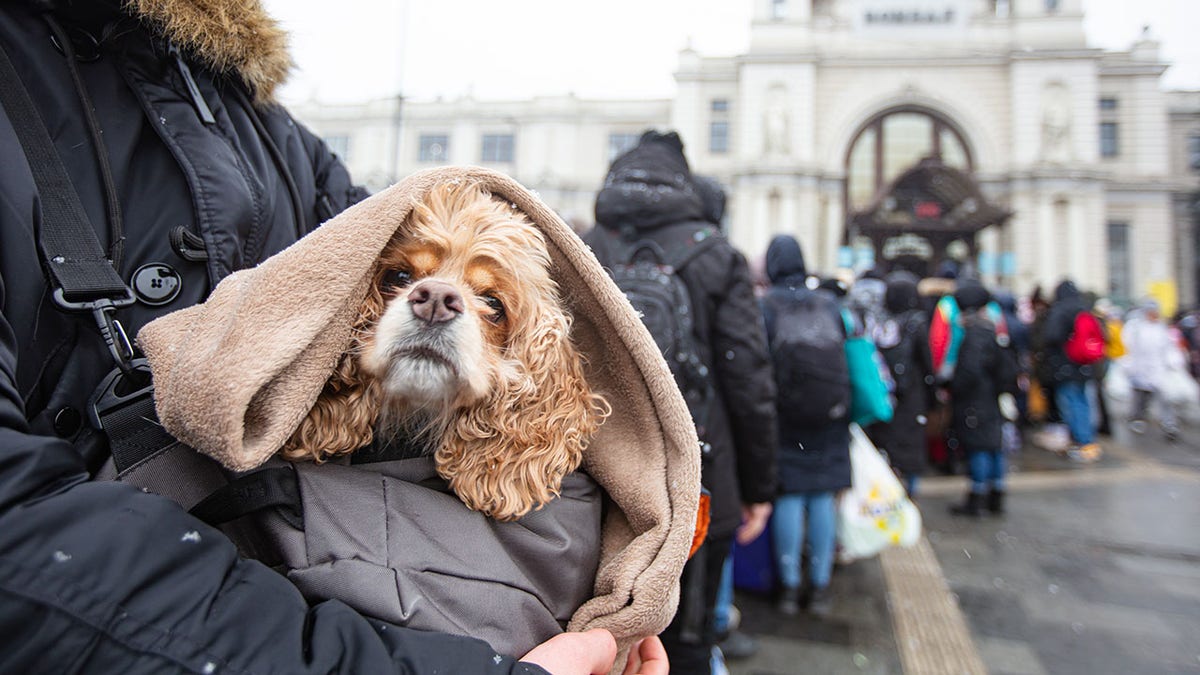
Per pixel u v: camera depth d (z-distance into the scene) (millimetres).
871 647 3051
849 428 3338
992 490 5301
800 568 3713
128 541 589
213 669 566
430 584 769
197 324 753
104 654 549
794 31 23328
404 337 830
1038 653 3035
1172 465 7207
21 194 750
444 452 891
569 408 940
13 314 730
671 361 1824
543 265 1000
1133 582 3887
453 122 26562
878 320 5105
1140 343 9555
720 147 24641
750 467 2324
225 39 1007
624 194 2223
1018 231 22312
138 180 905
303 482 811
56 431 772
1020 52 22328
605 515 1054
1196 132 25719
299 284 755
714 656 2465
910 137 23641
